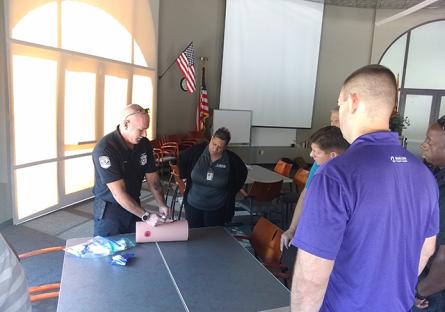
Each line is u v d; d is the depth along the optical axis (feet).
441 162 4.84
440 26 28.53
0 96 12.17
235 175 9.28
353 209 3.02
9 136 12.61
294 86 27.63
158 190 8.04
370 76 3.28
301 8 26.84
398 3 27.58
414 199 3.25
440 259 4.36
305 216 3.15
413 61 29.22
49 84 14.44
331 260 3.06
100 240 6.26
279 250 7.05
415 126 29.96
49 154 14.75
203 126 24.50
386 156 3.15
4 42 12.16
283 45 26.81
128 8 19.35
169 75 24.16
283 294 4.88
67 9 15.16
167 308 4.44
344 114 3.51
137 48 20.77
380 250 3.10
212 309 4.47
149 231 6.37
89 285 4.91
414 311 4.94
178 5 23.68
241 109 26.45
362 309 3.17
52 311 7.79
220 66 26.03
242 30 25.62
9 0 12.21
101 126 18.03
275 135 28.30
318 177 3.17
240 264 5.74
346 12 28.60
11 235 12.10
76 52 15.75
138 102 21.40
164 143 21.77
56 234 12.40
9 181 12.76
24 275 3.22
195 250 6.21
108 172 6.76
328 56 28.81
